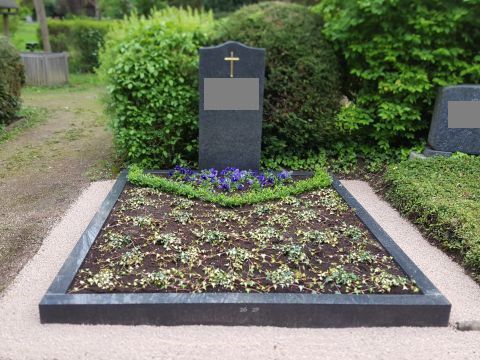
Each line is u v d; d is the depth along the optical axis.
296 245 3.34
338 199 4.37
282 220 3.82
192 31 5.45
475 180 4.62
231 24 5.62
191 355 2.44
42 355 2.43
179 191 4.38
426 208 4.03
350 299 2.70
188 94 5.26
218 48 4.81
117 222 3.74
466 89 5.32
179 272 2.95
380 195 4.91
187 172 5.04
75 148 6.53
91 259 3.14
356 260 3.20
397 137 5.88
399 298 2.73
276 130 5.58
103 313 2.63
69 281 2.82
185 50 5.36
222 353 2.46
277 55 5.43
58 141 6.88
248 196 4.21
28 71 12.05
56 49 15.16
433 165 5.03
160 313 2.63
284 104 5.45
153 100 5.20
